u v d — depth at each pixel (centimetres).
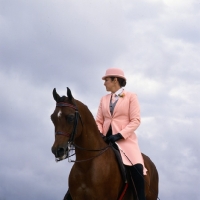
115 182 823
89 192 805
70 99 795
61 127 774
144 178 893
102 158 819
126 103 888
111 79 901
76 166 819
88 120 820
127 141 884
